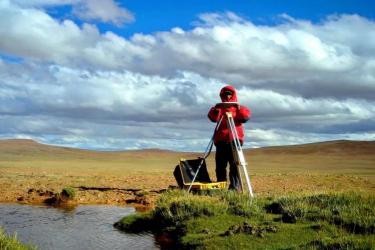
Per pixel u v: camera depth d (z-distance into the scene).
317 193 14.03
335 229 10.86
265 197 15.35
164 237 12.53
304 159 98.62
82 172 37.44
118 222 14.56
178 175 17.59
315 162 83.25
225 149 16.69
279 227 11.14
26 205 18.92
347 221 11.19
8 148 119.75
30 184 24.77
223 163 16.94
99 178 29.23
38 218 15.84
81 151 129.12
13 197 20.70
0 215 16.38
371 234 10.34
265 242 10.26
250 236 10.62
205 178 17.28
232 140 16.06
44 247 11.73
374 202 12.69
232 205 13.54
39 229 13.93
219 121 16.55
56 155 114.44
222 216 12.60
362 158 100.81
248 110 16.45
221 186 16.66
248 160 95.25
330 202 12.87
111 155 124.19
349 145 129.75
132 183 26.22
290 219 11.95
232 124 16.09
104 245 11.90
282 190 21.59
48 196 20.77
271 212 13.16
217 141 16.75
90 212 17.19
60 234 13.23
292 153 124.38
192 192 15.93
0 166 46.22
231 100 16.77
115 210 17.72
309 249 9.30
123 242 12.20
